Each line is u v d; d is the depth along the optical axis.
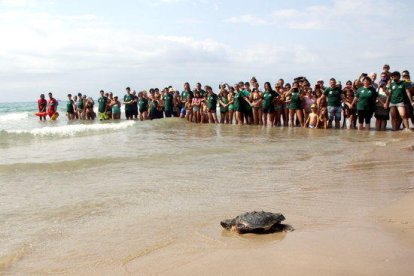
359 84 16.98
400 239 3.65
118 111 25.02
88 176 7.64
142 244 4.01
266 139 13.39
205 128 17.91
